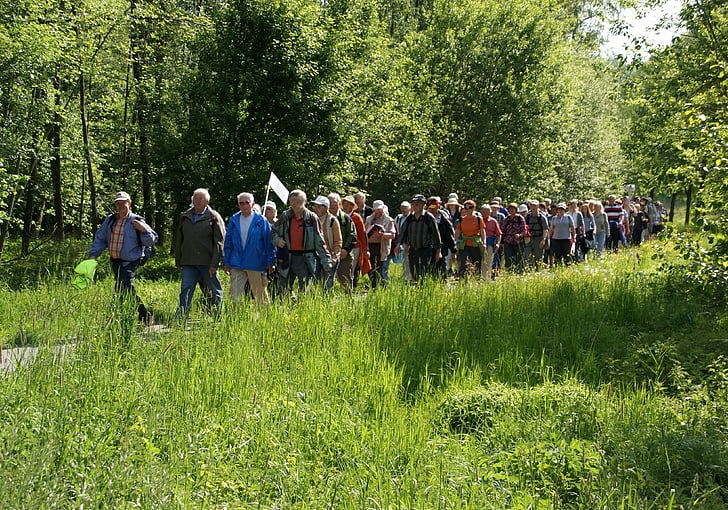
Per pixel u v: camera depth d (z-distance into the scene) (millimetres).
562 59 34594
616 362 7598
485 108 33375
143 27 22453
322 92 21234
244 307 7918
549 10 35094
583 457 4344
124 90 24484
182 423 4746
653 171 12312
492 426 5586
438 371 6918
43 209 23844
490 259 15492
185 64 22672
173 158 20875
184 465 4156
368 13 26734
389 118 27109
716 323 9234
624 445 5055
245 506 3914
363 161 23328
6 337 6613
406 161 31641
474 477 4348
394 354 7062
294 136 21547
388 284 10445
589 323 9117
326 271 10680
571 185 41406
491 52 33438
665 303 10148
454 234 14438
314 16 22094
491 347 7652
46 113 16375
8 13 15477
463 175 33406
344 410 5414
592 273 13078
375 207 14148
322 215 11062
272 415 5137
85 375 5113
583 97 42312
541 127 33906
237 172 20453
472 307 9438
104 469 3805
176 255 9750
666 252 9430
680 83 16016
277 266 10328
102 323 6309
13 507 3127
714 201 9312
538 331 8703
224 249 9742
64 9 18172
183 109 22312
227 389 5543
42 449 3701
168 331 6691
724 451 4980
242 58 20719
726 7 14883
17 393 4680
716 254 8828
